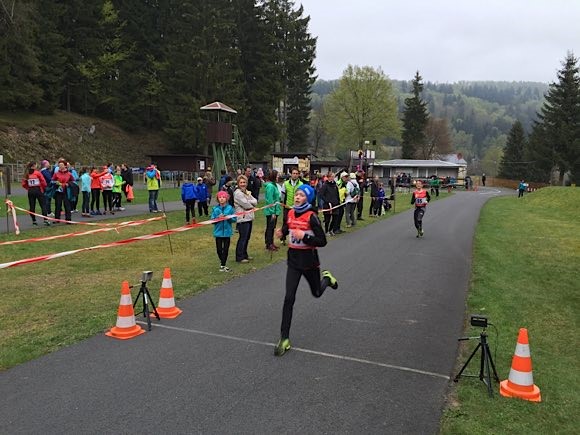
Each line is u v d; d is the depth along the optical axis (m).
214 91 52.12
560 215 23.92
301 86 67.56
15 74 47.47
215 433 3.75
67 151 46.81
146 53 60.78
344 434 3.78
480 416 4.09
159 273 9.17
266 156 62.56
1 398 4.25
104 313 6.63
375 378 4.81
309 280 5.95
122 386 4.51
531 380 4.50
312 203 5.69
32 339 5.64
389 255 11.75
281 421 3.95
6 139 42.50
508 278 9.47
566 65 64.19
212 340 5.75
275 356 5.31
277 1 61.91
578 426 3.98
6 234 12.37
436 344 5.79
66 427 3.80
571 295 8.31
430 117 100.75
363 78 73.88
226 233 9.31
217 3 52.38
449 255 11.94
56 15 52.59
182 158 47.00
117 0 60.12
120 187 18.81
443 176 66.94
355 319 6.70
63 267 9.41
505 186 78.56
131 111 58.41
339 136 77.38
